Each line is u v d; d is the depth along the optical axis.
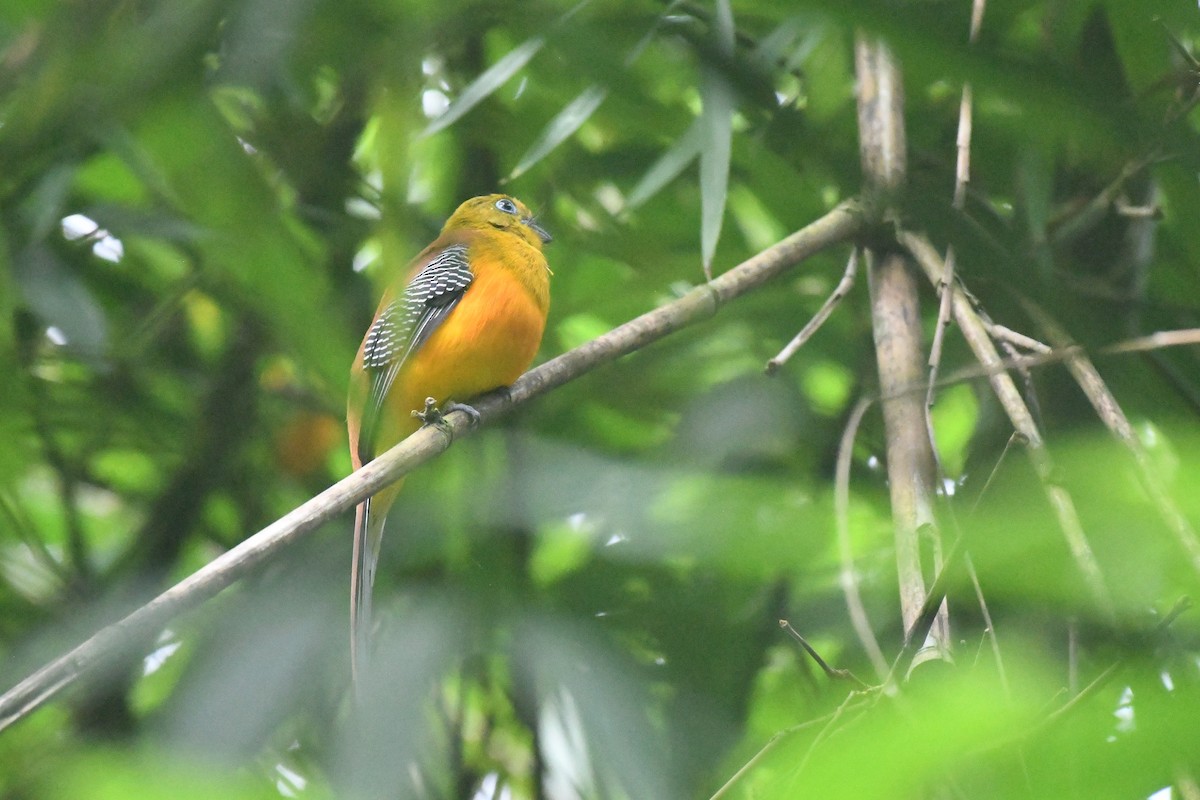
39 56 4.27
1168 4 4.67
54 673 5.13
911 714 2.46
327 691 9.79
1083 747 2.68
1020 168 8.98
